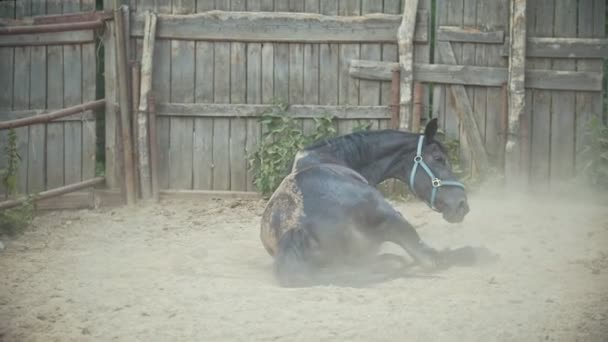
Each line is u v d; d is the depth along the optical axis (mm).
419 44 12602
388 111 12562
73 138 12484
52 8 12516
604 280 7488
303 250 7395
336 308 6527
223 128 12641
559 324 6078
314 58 12602
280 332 5973
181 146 12648
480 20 12602
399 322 6133
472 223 10531
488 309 6469
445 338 5789
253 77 12625
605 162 12359
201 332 6039
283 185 7875
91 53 12477
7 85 12562
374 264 7980
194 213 11758
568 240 9445
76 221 11352
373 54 12570
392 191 12336
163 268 8406
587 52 12547
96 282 7699
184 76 12602
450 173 8453
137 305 6816
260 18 12484
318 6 12570
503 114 12531
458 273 7777
